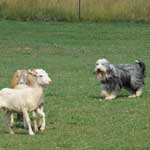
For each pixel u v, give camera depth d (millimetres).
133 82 18328
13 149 12680
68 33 33000
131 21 36531
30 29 33906
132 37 32469
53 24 35500
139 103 17344
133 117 15570
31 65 24516
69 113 16047
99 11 36938
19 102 13703
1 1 37469
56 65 24594
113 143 13141
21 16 36781
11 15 36844
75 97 18188
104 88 18016
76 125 14766
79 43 30562
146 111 16281
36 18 36719
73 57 26750
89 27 34750
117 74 18000
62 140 13359
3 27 34250
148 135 13828
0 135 13859
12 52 27922
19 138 13555
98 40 31516
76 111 16297
